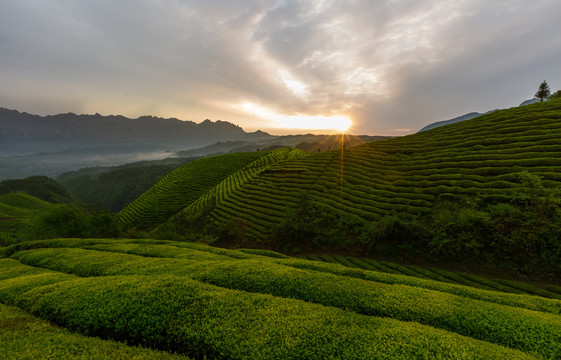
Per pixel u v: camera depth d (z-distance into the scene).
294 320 8.97
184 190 122.12
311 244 40.78
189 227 68.06
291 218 46.84
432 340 7.84
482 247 27.28
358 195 51.81
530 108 60.16
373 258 34.00
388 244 33.72
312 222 43.78
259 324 8.72
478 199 34.97
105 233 51.66
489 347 7.72
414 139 71.75
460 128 65.81
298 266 18.42
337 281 13.12
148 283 12.02
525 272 24.16
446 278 26.22
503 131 53.78
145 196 135.00
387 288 12.62
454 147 56.59
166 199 116.88
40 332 8.90
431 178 47.78
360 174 61.38
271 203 64.38
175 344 8.55
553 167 36.84
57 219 47.22
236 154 168.62
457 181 43.00
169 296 10.66
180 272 14.99
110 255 20.61
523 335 8.79
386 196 48.47
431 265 29.70
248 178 93.38
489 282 24.11
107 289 11.55
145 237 51.94
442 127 73.88
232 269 14.62
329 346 7.60
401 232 33.09
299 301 10.61
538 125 49.97
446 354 7.22
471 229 28.80
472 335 9.02
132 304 10.14
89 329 9.62
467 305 10.88
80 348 7.88
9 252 27.94
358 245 37.03
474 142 54.03
